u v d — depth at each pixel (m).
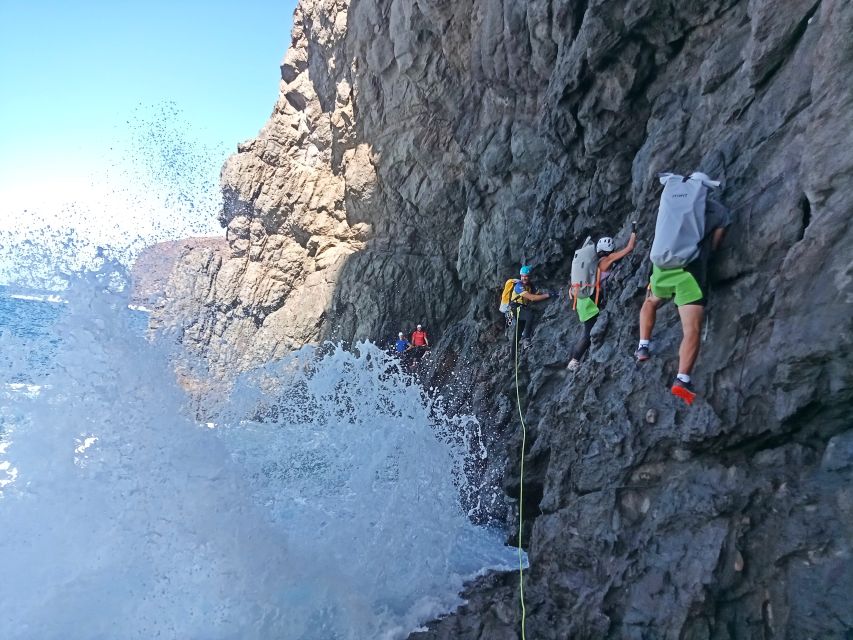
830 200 4.29
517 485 8.76
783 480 4.43
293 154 24.62
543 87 13.45
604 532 5.49
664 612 4.66
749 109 5.85
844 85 4.32
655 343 5.77
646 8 8.45
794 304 4.43
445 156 18.66
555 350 9.80
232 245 25.16
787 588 4.15
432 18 16.30
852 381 4.06
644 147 8.04
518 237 14.59
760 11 5.55
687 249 4.95
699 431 4.94
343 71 21.70
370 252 21.66
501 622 5.80
